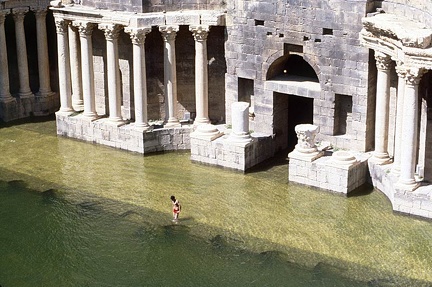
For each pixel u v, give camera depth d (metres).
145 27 70.12
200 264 54.75
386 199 62.94
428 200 59.19
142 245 57.03
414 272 53.28
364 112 66.44
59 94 82.69
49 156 71.62
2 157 71.38
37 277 53.56
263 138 70.06
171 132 72.25
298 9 67.25
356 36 65.31
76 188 65.38
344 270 53.59
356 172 64.31
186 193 64.44
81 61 75.88
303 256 55.31
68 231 59.06
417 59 57.25
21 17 78.81
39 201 63.31
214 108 74.69
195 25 70.75
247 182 66.44
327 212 61.28
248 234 58.25
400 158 61.97
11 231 59.16
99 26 71.69
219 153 68.75
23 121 79.81
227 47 71.50
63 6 74.31
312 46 67.38
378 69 63.31
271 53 69.50
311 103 73.94
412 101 58.66
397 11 63.81
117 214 61.19
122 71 74.31
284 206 62.25
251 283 52.56
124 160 70.81
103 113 76.69
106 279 53.28
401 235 57.75
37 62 83.38
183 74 74.19
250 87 72.25
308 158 64.88
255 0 69.06
